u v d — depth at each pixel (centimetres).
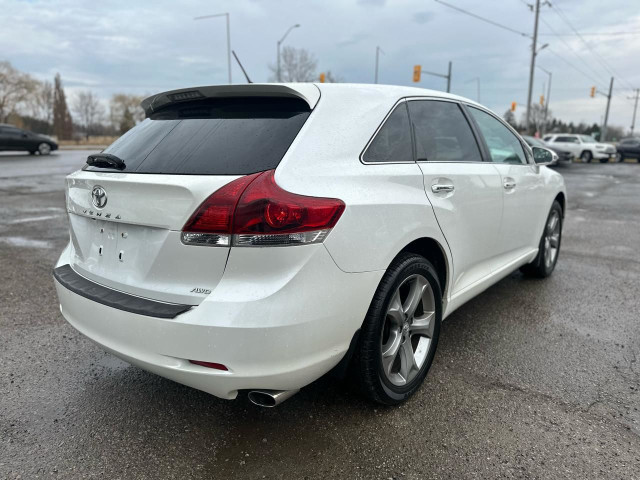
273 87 235
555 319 386
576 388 284
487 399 273
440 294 285
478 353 327
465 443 236
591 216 912
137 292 219
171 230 206
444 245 283
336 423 252
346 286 215
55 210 900
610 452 229
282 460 225
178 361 204
